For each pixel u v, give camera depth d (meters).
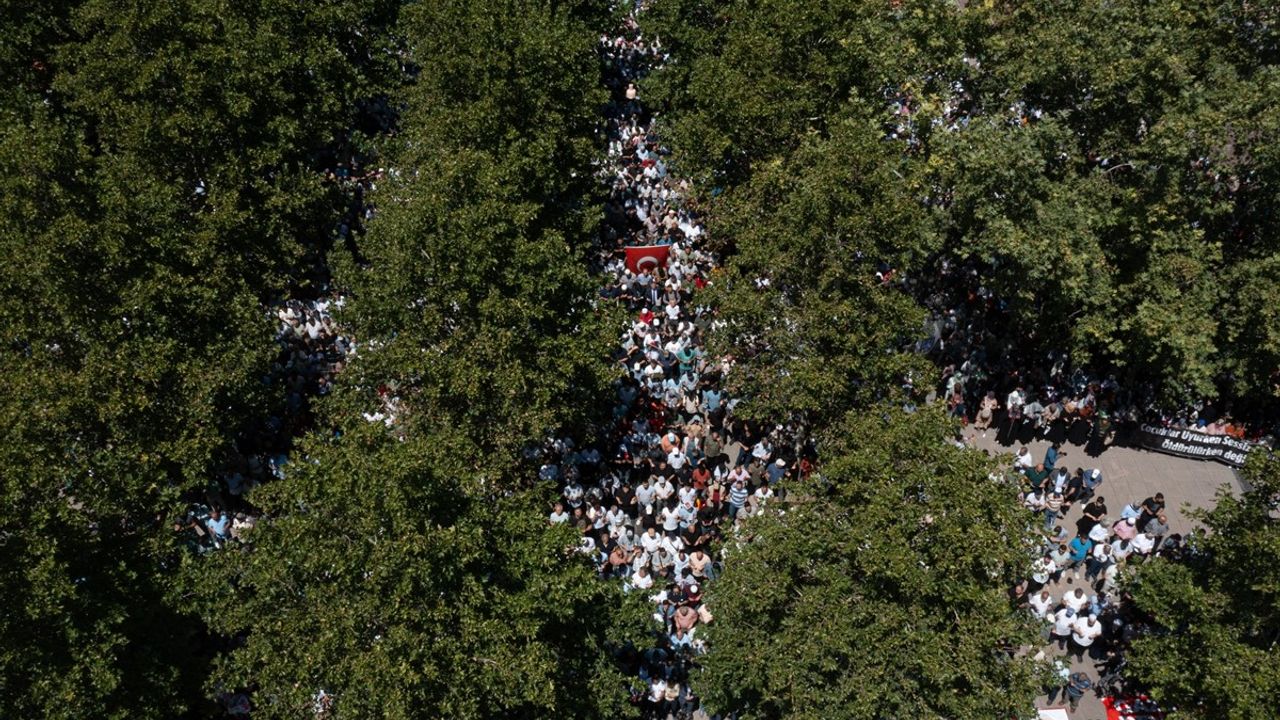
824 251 34.78
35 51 47.56
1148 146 37.09
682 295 45.03
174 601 28.19
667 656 32.97
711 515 37.31
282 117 41.94
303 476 25.80
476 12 42.31
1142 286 38.41
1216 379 42.81
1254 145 37.00
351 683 23.98
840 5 42.19
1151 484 40.97
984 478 27.89
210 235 35.94
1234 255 39.91
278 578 25.31
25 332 31.23
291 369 42.09
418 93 43.84
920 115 39.56
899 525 26.52
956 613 26.09
